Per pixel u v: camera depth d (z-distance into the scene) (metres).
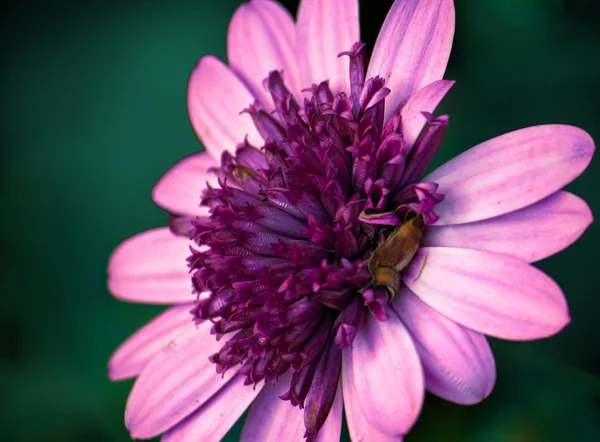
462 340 0.16
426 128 0.16
